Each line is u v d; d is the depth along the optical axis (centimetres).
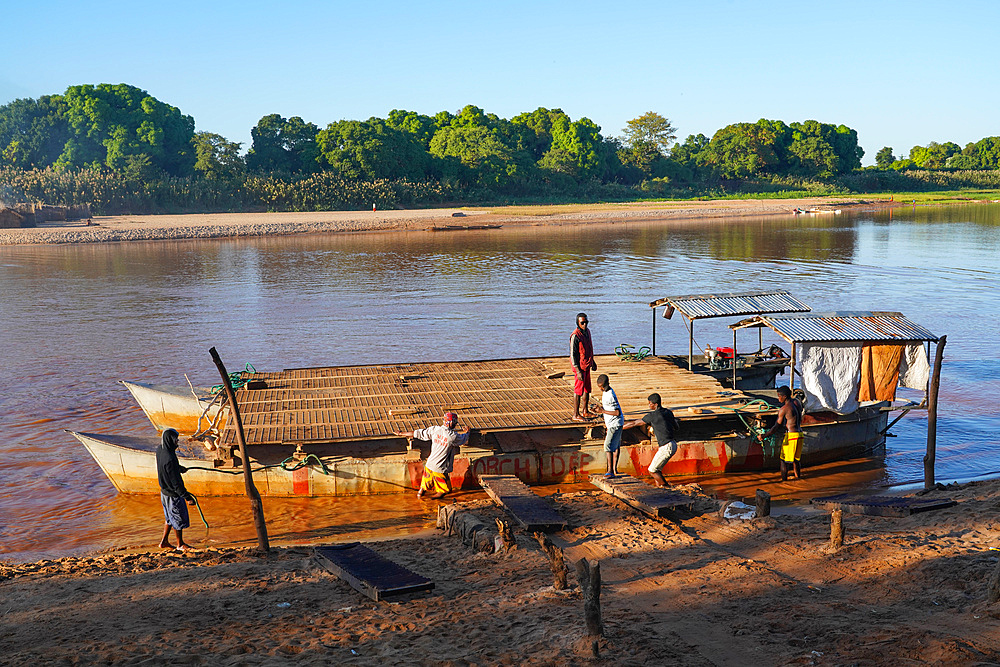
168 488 1076
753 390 1698
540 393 1591
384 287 3781
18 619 780
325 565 947
